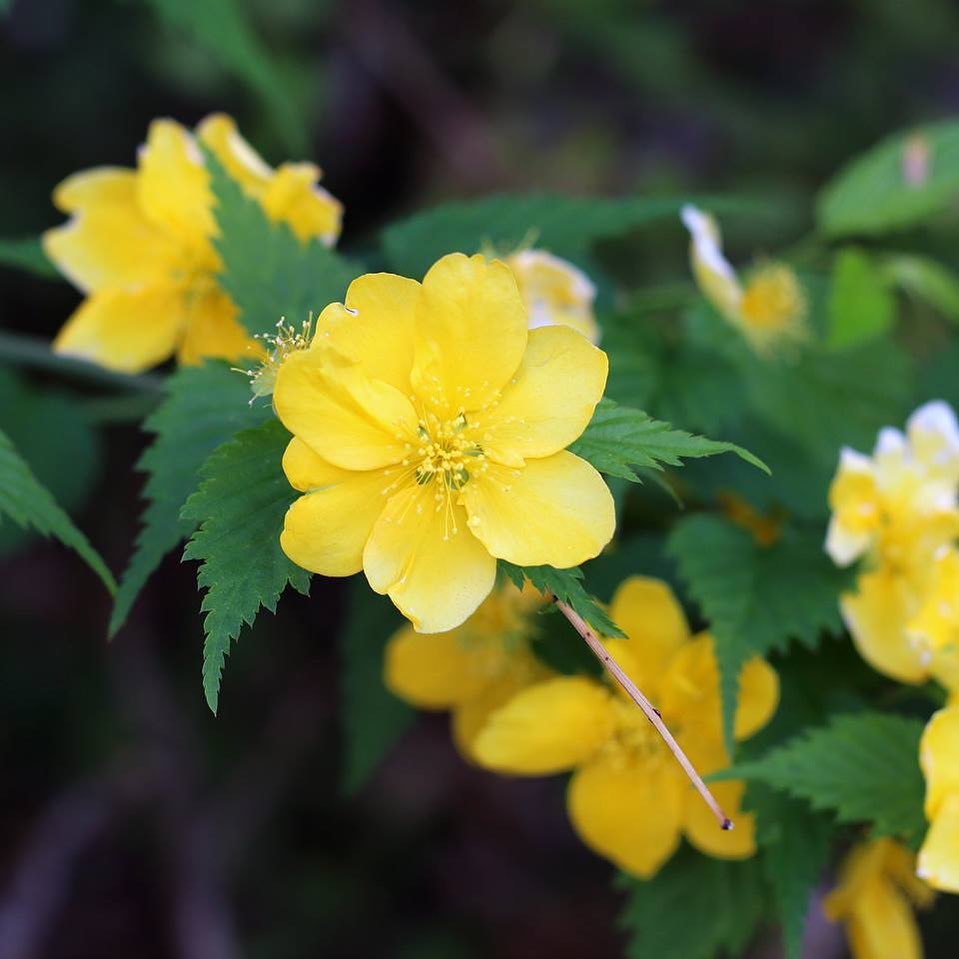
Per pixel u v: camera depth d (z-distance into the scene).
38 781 0.69
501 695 0.35
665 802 0.33
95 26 0.68
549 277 0.34
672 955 0.33
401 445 0.28
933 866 0.30
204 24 0.39
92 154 0.68
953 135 0.39
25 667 0.69
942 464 0.33
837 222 0.40
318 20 0.70
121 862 0.70
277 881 0.70
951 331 0.62
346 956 0.69
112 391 0.61
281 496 0.28
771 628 0.32
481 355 0.28
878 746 0.31
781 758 0.31
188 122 0.69
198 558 0.27
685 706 0.33
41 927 0.64
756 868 0.33
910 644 0.33
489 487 0.28
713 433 0.35
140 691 0.69
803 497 0.35
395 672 0.35
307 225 0.34
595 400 0.28
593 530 0.28
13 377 0.39
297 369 0.27
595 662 0.34
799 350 0.38
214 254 0.35
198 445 0.30
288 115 0.41
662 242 0.68
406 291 0.28
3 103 0.67
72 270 0.36
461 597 0.28
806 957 0.49
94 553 0.29
